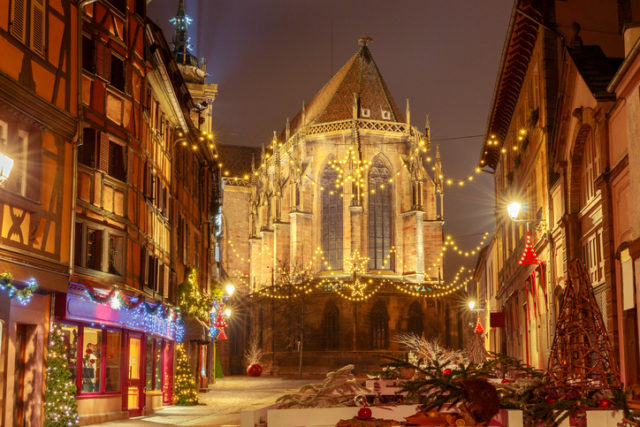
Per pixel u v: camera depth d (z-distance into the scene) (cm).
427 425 775
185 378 3116
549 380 1014
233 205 10794
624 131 2200
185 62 7694
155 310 2634
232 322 9956
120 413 2294
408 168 9100
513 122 4866
